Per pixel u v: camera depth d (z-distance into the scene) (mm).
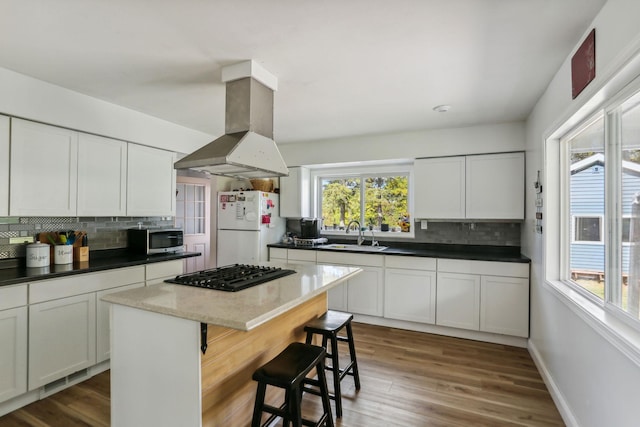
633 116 1501
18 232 2672
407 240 4383
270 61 2162
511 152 3527
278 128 3857
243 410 1843
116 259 3104
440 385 2510
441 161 3832
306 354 1792
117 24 1742
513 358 2996
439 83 2506
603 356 1555
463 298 3459
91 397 2363
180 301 1634
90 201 2865
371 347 3242
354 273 2447
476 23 1710
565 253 2443
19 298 2195
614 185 1645
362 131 3980
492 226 3898
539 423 2053
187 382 1515
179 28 1779
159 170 3490
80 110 2740
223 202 4695
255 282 2021
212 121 3541
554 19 1655
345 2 1542
